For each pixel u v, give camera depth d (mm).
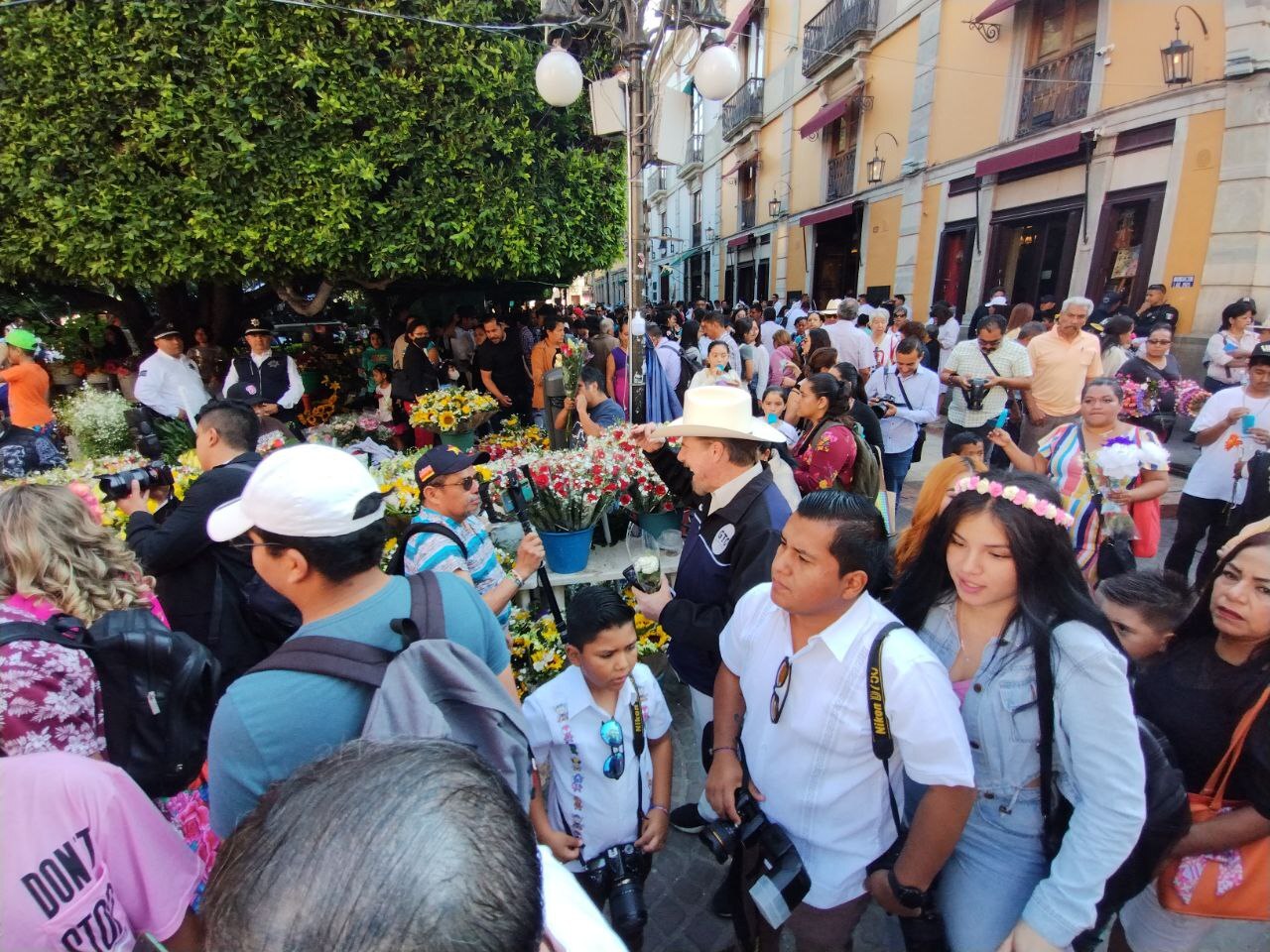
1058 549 1285
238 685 1038
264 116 4367
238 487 2162
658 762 2090
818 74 14953
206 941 513
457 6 4629
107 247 4371
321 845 500
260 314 9484
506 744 1102
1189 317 7449
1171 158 7539
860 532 1333
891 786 1506
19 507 1526
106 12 4145
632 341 4391
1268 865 1446
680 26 3725
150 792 1608
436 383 6758
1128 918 1693
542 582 2758
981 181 10484
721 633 1783
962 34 10641
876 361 7074
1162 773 1341
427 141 4711
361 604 1166
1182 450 7035
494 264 5105
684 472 2732
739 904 1680
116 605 1614
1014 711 1350
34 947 903
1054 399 5133
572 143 5746
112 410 5883
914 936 1479
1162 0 7496
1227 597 1452
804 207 16672
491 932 480
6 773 928
